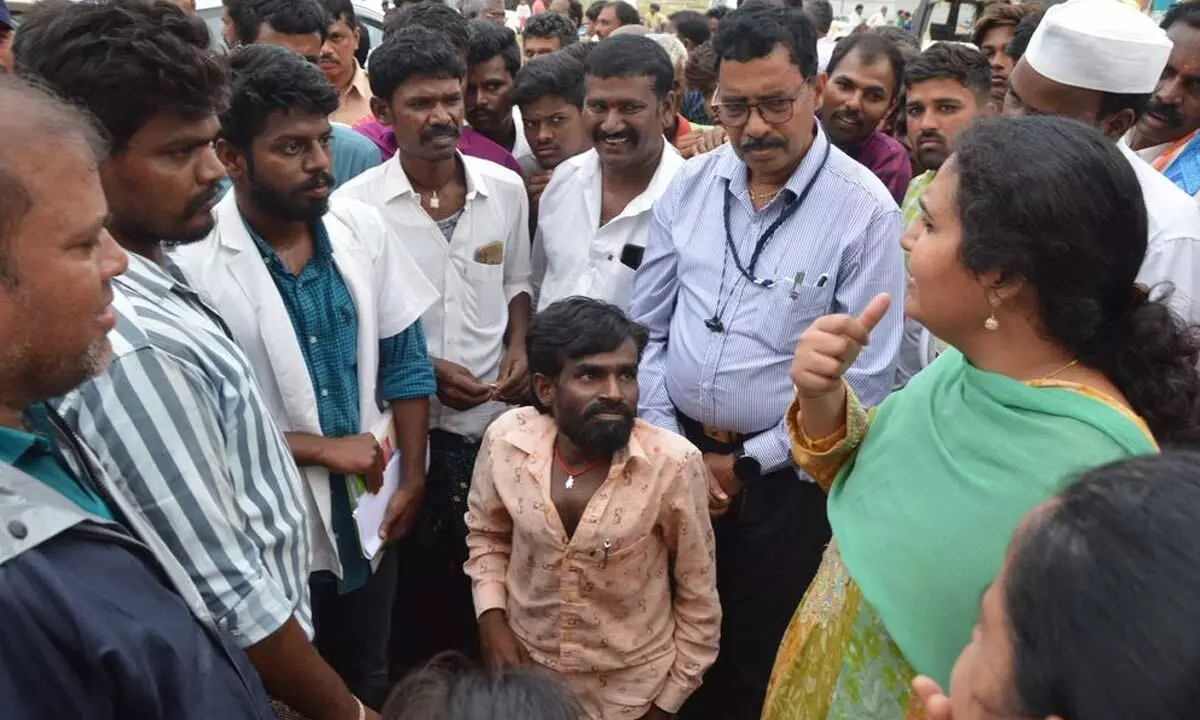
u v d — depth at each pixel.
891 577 1.14
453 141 2.45
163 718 0.95
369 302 1.96
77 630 0.85
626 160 2.55
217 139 1.69
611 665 1.84
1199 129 2.55
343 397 1.91
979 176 1.02
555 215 2.78
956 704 0.66
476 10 6.08
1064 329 1.04
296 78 1.65
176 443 1.18
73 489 0.99
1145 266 1.88
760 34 1.94
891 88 3.17
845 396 1.33
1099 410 1.01
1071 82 1.98
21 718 0.83
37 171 0.82
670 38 3.65
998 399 1.08
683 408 2.22
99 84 1.21
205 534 1.21
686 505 1.80
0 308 0.82
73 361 0.89
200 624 1.08
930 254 1.09
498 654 1.92
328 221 1.96
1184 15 2.47
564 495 1.83
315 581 1.95
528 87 3.08
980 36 4.01
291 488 1.46
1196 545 0.50
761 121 2.00
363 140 2.94
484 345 2.62
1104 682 0.49
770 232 2.10
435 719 1.15
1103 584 0.51
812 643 1.41
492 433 1.94
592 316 1.71
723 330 2.12
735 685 2.37
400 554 2.71
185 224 1.37
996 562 1.03
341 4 3.78
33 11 1.29
